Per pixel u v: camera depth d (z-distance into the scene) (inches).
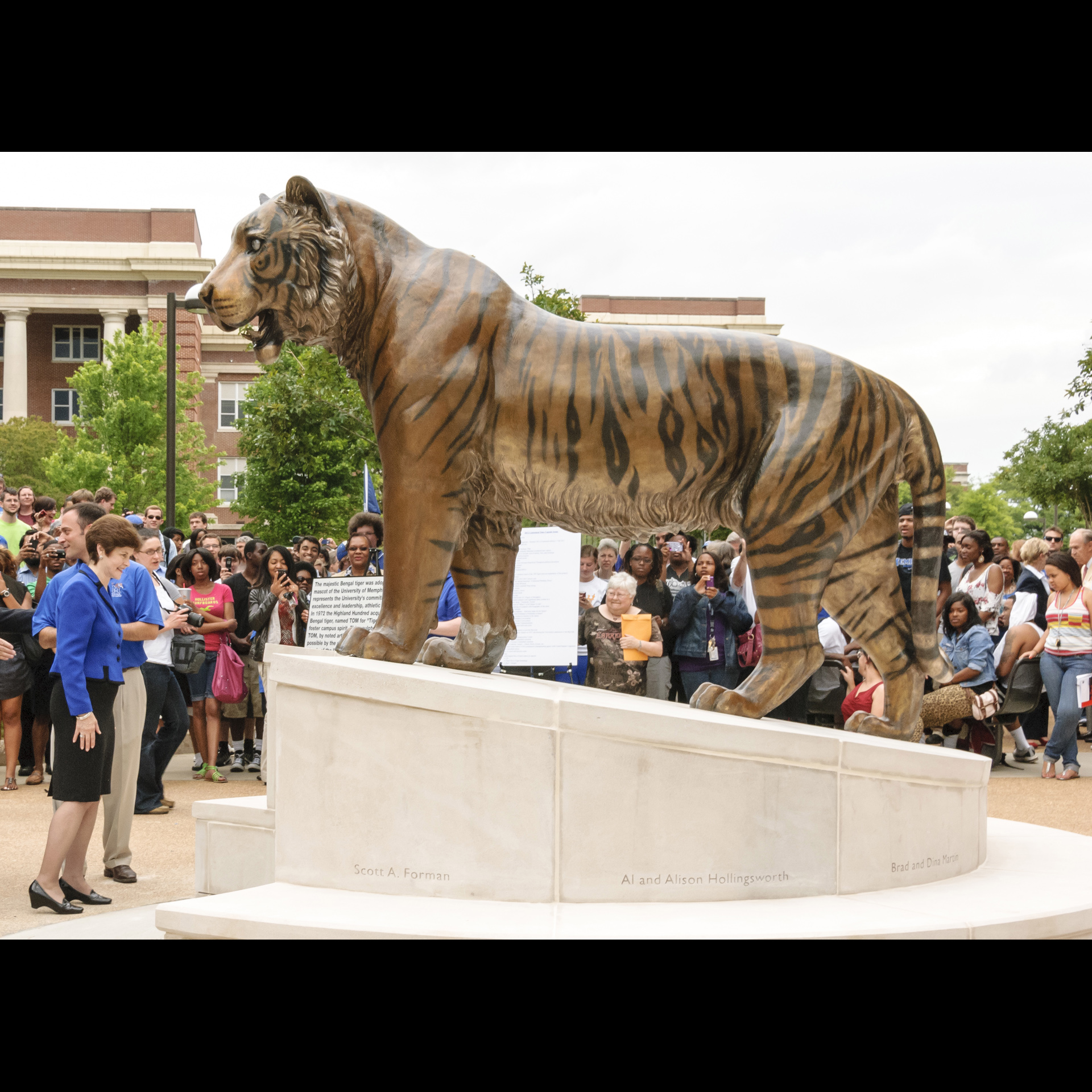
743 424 169.6
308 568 400.5
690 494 171.5
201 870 165.6
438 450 166.1
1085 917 139.0
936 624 186.4
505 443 169.2
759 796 145.1
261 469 1222.9
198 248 1935.3
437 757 141.3
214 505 1488.7
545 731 138.9
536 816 139.2
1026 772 386.9
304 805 146.3
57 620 209.0
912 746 172.2
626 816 140.4
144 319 1813.5
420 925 125.6
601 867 139.6
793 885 146.0
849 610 191.0
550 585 282.2
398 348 167.6
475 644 183.6
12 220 1838.1
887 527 189.0
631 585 306.3
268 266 166.9
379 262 172.9
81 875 212.7
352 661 154.6
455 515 169.0
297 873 146.5
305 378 1190.9
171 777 390.0
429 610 168.2
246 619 393.1
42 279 1820.9
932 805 162.1
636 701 166.7
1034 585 418.3
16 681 355.9
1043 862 178.5
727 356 170.1
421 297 169.6
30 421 1737.2
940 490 183.3
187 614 312.3
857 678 348.8
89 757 207.3
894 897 147.6
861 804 151.6
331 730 145.1
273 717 149.1
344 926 124.7
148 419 1397.6
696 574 373.7
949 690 356.5
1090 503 1363.2
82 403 1451.8
